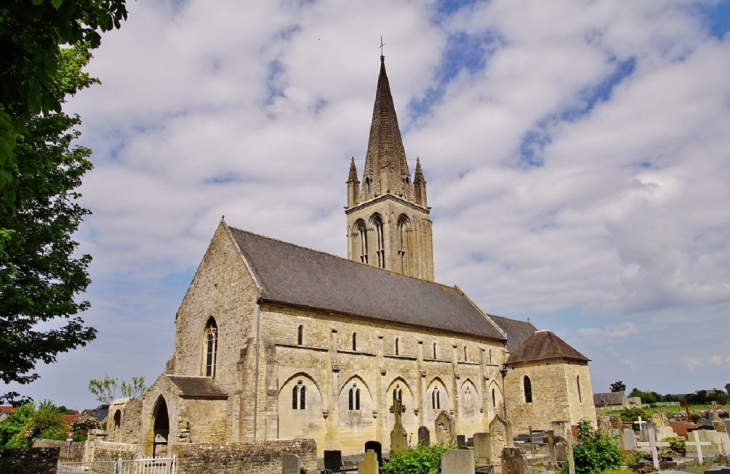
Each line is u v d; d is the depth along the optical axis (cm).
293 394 4512
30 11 928
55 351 2866
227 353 4591
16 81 919
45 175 2748
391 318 5625
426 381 5894
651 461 3928
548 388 6600
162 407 4459
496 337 7138
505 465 3091
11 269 2397
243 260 4750
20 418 6562
